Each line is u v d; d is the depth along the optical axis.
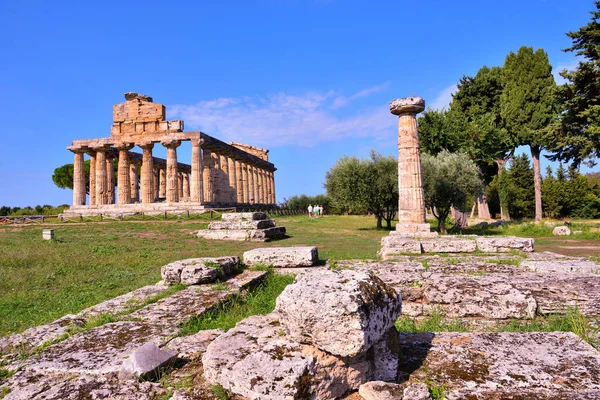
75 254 14.84
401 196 17.27
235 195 50.56
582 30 25.75
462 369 3.50
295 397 3.06
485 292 5.98
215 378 3.52
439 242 12.50
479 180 29.30
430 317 6.17
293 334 3.56
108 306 6.96
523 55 35.31
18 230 25.55
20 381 4.09
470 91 40.78
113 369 4.13
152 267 12.48
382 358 3.61
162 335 5.19
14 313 7.67
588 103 26.09
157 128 40.44
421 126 34.41
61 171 63.50
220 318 6.41
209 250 16.89
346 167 31.28
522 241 12.06
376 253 14.62
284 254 10.53
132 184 47.28
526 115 34.50
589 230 24.14
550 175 50.09
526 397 2.97
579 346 3.84
